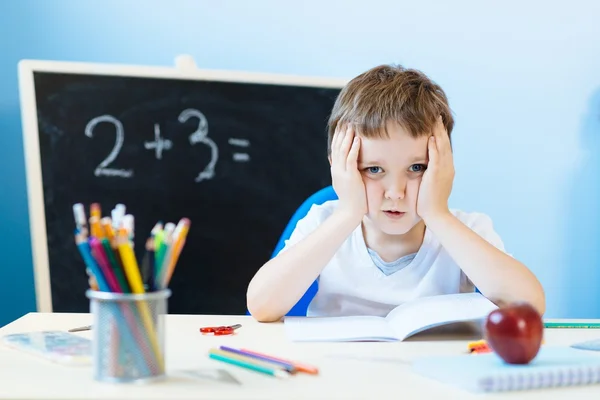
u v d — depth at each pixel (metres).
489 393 0.60
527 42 2.16
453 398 0.58
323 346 0.82
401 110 1.06
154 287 0.64
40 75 1.82
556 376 0.62
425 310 0.93
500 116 2.16
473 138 2.15
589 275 2.19
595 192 2.19
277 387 0.61
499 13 2.15
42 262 1.81
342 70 2.12
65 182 1.83
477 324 0.94
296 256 1.06
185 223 0.64
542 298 1.05
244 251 1.93
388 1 2.13
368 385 0.62
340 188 1.11
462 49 2.15
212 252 1.91
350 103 1.14
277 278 1.03
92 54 2.03
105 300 0.62
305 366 0.68
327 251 1.07
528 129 2.17
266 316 1.02
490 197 2.16
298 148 1.96
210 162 1.91
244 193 1.93
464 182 2.15
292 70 2.11
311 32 2.11
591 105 2.18
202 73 1.90
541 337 0.67
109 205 1.85
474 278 1.06
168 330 0.93
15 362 0.72
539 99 2.17
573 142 2.18
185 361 0.72
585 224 2.19
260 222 1.94
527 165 2.17
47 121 1.82
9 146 2.00
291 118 1.96
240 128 1.93
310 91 1.97
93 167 1.84
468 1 2.14
